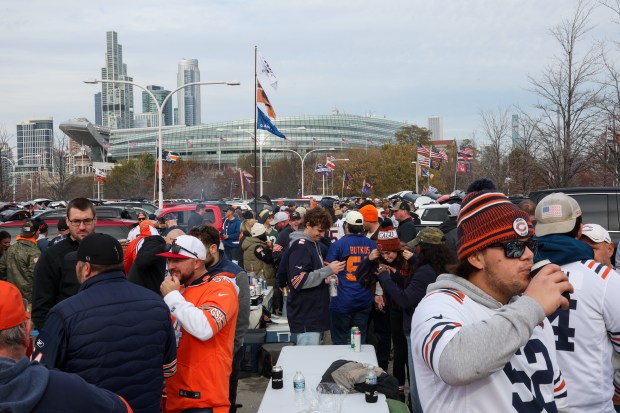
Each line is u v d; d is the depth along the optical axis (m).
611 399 2.82
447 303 1.87
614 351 3.02
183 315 3.82
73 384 2.07
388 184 73.12
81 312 3.17
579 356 2.75
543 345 1.94
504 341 1.62
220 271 4.45
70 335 3.13
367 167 74.81
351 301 6.74
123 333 3.23
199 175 81.38
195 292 4.08
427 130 101.44
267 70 24.98
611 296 2.73
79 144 131.88
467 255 1.93
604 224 9.77
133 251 6.04
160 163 26.62
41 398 1.98
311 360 4.81
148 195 70.44
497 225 1.85
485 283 1.95
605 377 2.78
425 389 1.89
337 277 6.74
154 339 3.36
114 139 176.88
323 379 4.20
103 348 3.15
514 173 23.20
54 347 3.11
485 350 1.61
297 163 80.56
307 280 6.03
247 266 9.57
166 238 6.37
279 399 3.88
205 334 3.81
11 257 8.07
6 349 2.15
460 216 1.99
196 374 3.94
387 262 5.92
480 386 1.77
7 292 2.17
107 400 2.15
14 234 13.98
